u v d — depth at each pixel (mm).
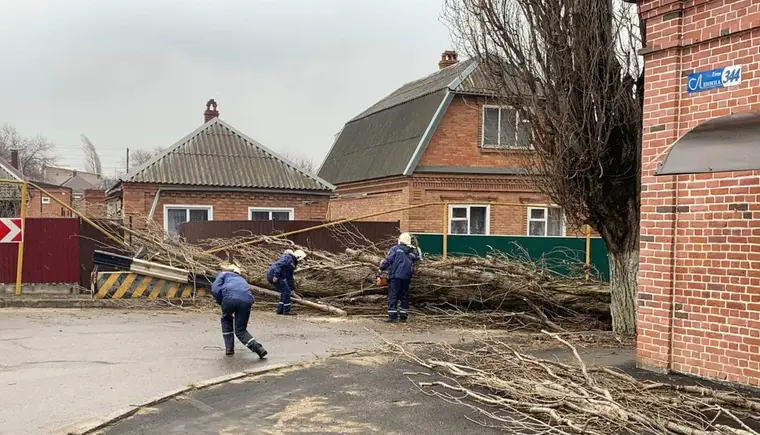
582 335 11148
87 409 6441
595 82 9836
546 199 11453
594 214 10797
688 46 7898
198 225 17406
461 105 22719
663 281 8172
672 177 8062
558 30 9852
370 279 14078
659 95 8203
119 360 8695
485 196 22875
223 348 9688
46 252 14273
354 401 6926
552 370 7457
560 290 12758
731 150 6398
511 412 6555
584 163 10141
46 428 5852
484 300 13086
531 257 16531
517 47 10273
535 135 10508
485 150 22922
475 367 8016
